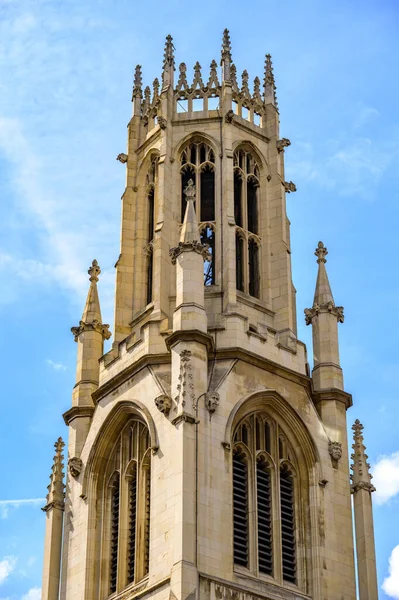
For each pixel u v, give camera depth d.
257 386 90.94
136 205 101.69
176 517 83.19
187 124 101.69
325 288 98.19
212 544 83.56
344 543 89.31
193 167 100.38
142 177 102.62
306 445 91.31
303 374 93.50
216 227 97.38
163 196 98.50
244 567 85.44
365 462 92.44
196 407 87.12
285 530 89.00
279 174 101.81
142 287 98.31
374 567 89.25
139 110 105.69
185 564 81.31
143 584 85.19
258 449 90.12
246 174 101.38
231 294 94.06
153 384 90.31
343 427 93.19
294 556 88.31
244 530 86.88
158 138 102.06
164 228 97.25
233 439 88.69
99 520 91.00
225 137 100.44
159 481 86.75
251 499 87.81
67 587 89.75
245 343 91.75
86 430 94.94
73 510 92.25
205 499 84.62
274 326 96.25
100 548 89.94
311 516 89.38
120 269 99.00
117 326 96.88
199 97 103.06
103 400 94.12
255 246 99.50
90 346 98.12
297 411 91.81
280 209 100.56
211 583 82.00
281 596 85.12
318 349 95.75
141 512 88.19
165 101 102.31
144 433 90.69
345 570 88.44
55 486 94.62
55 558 92.44
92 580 88.88
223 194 98.25
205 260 93.12
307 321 97.31
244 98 103.94
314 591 86.88
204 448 86.25
